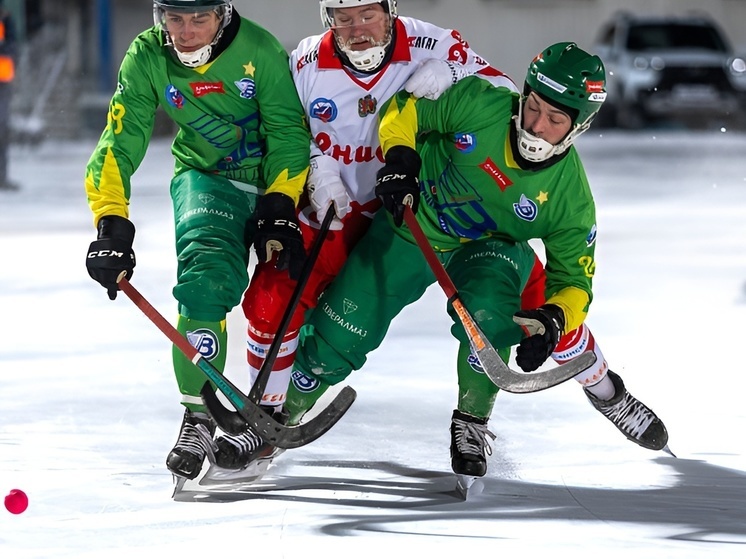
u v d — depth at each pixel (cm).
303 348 1530
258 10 9544
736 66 7769
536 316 1398
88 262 1427
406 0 9719
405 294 1517
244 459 1440
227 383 1386
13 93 7562
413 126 1469
